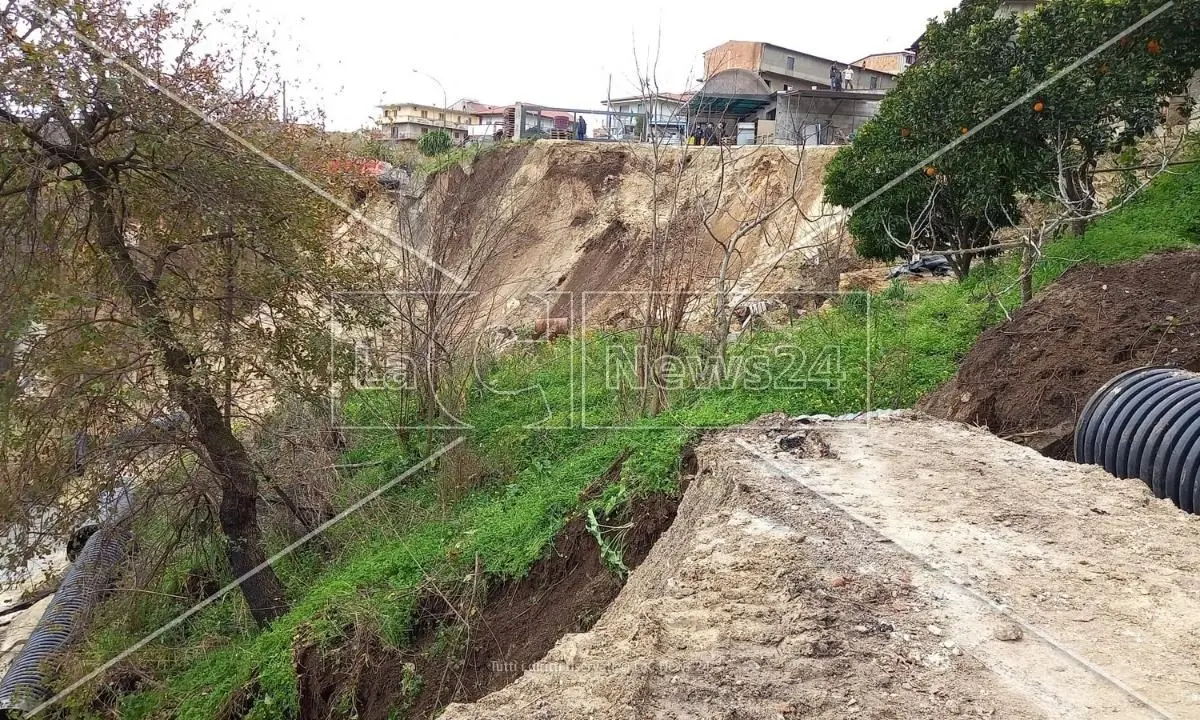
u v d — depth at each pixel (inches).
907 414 271.9
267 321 346.9
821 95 864.3
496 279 582.2
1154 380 232.2
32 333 287.4
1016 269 402.3
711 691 121.6
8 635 396.8
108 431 312.2
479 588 269.1
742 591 153.0
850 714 116.1
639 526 245.1
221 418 332.8
